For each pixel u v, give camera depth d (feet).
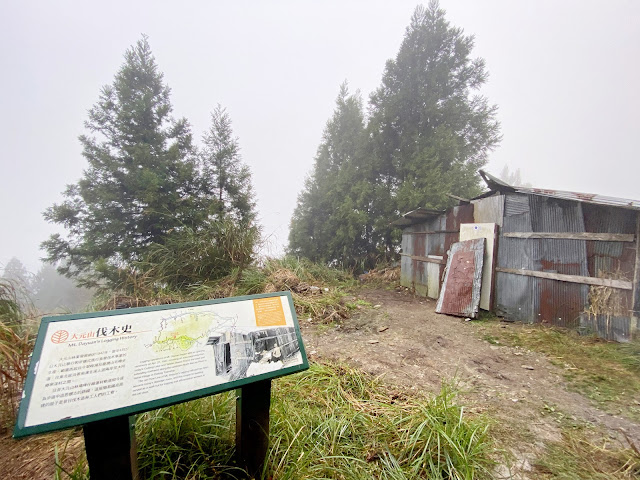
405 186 30.53
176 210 27.25
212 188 31.83
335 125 43.11
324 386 7.55
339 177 38.60
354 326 14.28
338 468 4.72
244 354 4.33
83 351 3.56
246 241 19.83
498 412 6.81
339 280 28.12
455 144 29.19
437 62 32.48
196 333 4.26
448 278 18.03
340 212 36.47
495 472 4.96
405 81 33.47
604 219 11.77
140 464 4.40
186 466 4.61
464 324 14.67
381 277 30.14
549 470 5.02
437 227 22.07
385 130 34.76
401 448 5.30
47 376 3.27
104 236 26.50
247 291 17.15
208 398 5.83
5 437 5.61
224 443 5.06
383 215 34.14
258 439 4.58
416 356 10.38
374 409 6.59
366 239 36.70
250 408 4.46
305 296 17.60
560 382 8.38
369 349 11.04
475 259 16.88
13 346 6.37
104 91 29.37
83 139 28.45
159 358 3.88
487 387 8.07
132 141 29.14
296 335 4.79
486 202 17.26
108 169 27.30
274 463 4.77
